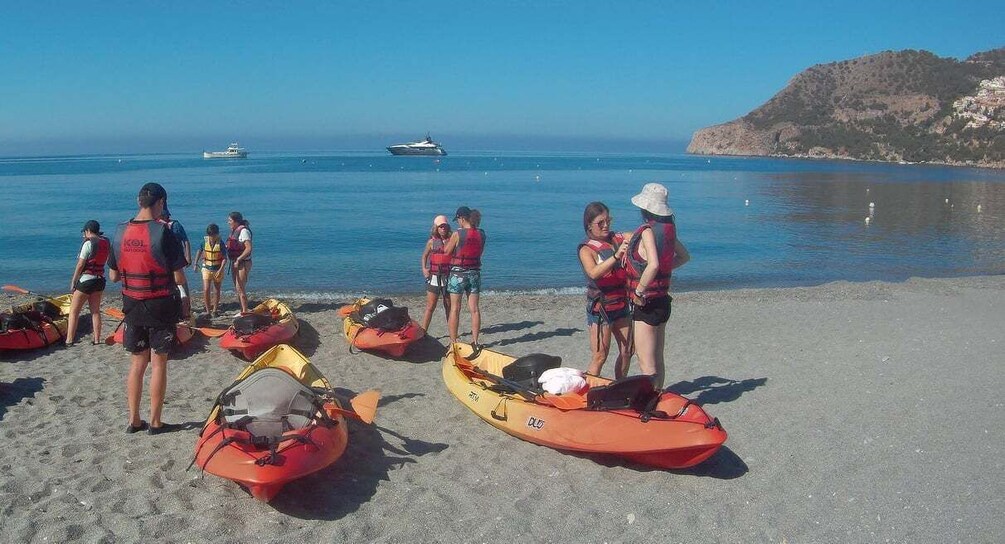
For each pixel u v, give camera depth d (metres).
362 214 33.94
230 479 5.03
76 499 5.15
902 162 173.12
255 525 4.87
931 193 53.72
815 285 17.95
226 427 5.46
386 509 5.12
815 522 5.02
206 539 4.67
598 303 6.71
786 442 6.42
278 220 31.02
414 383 8.24
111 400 7.43
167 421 6.75
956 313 12.72
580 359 9.59
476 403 6.86
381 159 162.12
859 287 16.00
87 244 9.50
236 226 11.46
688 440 5.47
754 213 37.06
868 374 8.59
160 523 4.81
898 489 5.50
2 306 13.82
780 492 5.45
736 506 5.23
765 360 9.34
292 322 10.20
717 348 10.10
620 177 79.88
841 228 30.19
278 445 5.25
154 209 5.96
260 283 17.34
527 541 4.73
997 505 5.25
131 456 5.88
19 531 4.69
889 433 6.63
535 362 7.06
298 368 7.35
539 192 52.22
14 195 45.38
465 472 5.77
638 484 5.57
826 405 7.43
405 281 17.62
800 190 57.47
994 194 52.56
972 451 6.21
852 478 5.69
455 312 9.27
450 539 4.75
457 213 9.17
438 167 107.62
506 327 11.66
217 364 8.93
